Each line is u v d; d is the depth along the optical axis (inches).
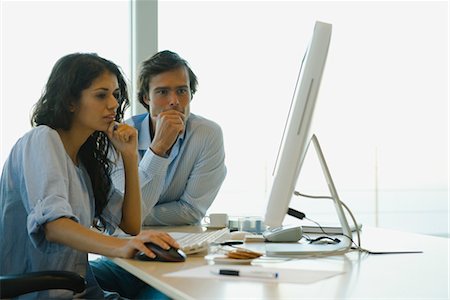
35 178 63.6
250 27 141.8
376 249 67.5
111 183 80.5
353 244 70.6
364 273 52.3
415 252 65.8
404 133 165.2
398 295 43.5
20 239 66.7
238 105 140.9
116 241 59.7
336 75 154.6
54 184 63.1
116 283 84.8
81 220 70.4
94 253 60.0
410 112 165.3
